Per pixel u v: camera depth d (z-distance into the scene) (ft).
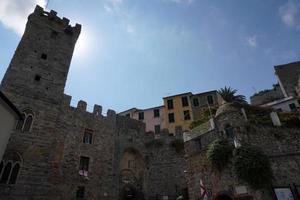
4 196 64.64
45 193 72.18
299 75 151.94
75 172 96.78
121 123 131.03
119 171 114.83
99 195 99.81
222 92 100.78
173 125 170.40
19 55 90.53
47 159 77.51
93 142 111.04
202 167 78.18
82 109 115.44
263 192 58.80
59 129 99.86
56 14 113.19
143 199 114.93
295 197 54.95
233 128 73.41
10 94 80.02
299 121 75.15
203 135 84.17
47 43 102.17
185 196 104.47
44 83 90.89
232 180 65.72
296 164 62.59
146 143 134.82
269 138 70.74
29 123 79.82
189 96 180.24
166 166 123.13
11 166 69.67
